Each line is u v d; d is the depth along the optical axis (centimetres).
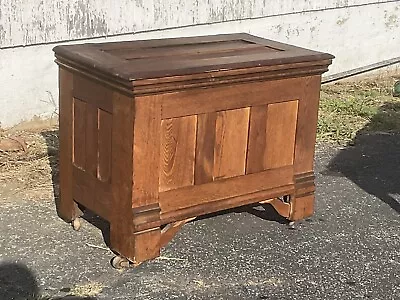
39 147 313
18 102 327
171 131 206
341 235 240
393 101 418
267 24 407
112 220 213
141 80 192
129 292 198
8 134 323
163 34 363
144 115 198
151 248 211
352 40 457
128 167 202
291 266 217
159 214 209
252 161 227
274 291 202
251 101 220
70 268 211
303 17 424
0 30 311
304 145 239
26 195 265
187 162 212
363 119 380
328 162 315
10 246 223
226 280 207
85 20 335
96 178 217
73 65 213
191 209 216
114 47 228
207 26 379
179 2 364
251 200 229
